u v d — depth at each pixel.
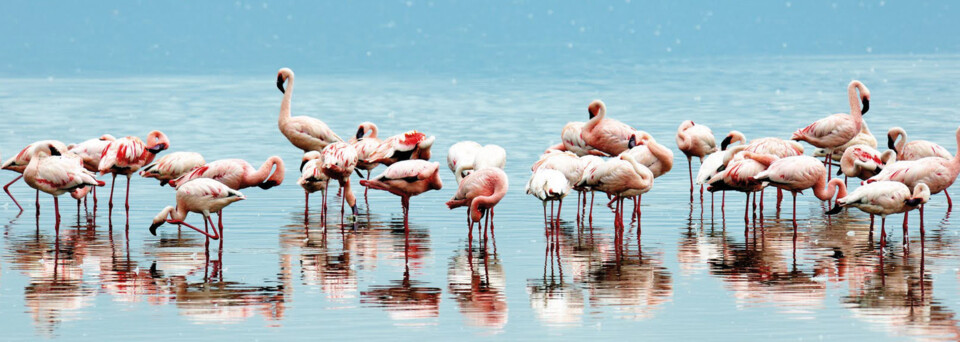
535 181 15.33
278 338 11.15
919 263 14.11
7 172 22.91
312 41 113.19
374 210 18.75
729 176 16.61
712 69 64.94
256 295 12.76
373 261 14.53
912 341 10.88
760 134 29.83
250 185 17.22
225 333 11.32
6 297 12.60
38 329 11.42
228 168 16.94
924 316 11.73
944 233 16.06
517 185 21.20
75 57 83.00
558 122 33.75
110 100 42.94
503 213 18.28
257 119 35.25
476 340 11.11
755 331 11.28
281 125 22.42
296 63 77.00
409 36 123.00
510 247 15.42
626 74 60.19
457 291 12.97
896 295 12.55
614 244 15.59
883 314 11.81
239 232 16.56
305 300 12.55
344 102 42.06
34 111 37.72
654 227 16.91
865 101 21.20
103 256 14.74
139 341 11.05
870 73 58.38
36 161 16.56
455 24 145.88
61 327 11.50
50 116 35.97
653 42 113.69
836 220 17.41
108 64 74.88
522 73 62.09
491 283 13.35
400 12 160.62
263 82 55.31
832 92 45.19
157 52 92.12
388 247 15.45
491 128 31.94
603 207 18.88
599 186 16.00
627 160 15.70
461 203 15.21
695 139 19.77
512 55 86.00
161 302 12.45
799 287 12.96
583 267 14.14
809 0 170.50
